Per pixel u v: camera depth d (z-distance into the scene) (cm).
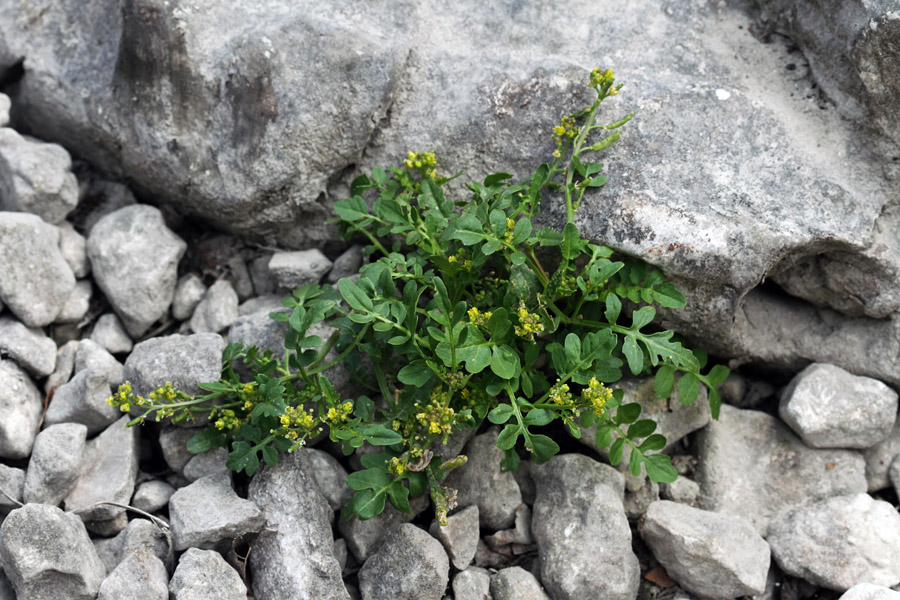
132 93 54
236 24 54
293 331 49
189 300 55
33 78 56
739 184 50
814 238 49
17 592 46
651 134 51
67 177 55
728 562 48
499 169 53
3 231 52
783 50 53
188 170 54
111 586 46
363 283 49
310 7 54
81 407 50
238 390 49
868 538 49
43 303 53
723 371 51
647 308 49
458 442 51
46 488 49
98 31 56
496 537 50
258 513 48
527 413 48
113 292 54
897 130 50
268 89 53
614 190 50
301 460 49
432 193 51
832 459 52
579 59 53
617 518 49
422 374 47
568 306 51
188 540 47
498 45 54
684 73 53
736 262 49
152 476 51
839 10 50
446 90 53
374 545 49
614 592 48
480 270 52
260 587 48
